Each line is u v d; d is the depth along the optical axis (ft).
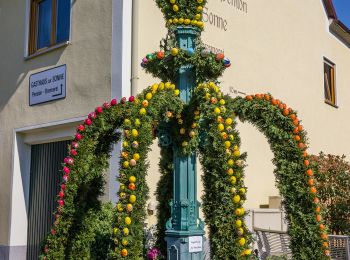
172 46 14.93
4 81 29.99
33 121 27.55
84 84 24.82
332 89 44.75
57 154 27.55
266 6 34.71
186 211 14.21
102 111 15.48
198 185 24.88
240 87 30.76
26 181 28.81
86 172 15.75
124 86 23.07
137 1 23.85
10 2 30.50
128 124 13.78
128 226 13.01
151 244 16.80
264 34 34.04
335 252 20.99
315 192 15.46
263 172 32.22
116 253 12.96
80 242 16.56
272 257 20.36
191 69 14.79
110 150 16.97
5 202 28.58
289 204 15.56
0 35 30.81
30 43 29.07
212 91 14.42
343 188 28.30
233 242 13.55
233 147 14.07
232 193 13.78
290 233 15.47
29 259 27.99
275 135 15.60
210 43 28.48
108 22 24.17
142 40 23.85
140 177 13.41
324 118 41.52
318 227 15.25
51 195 27.43
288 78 36.47
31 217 28.43
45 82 27.07
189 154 14.60
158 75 15.39
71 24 26.03
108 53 23.90
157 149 23.30
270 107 15.56
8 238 27.86
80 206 16.38
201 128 14.52
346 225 27.68
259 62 33.06
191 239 14.01
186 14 14.99
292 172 15.47
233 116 14.48
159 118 14.39
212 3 29.01
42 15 29.30
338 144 43.65
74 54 25.63
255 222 26.68
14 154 28.48
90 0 25.23
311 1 41.52
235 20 30.99
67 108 25.59
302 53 38.99
